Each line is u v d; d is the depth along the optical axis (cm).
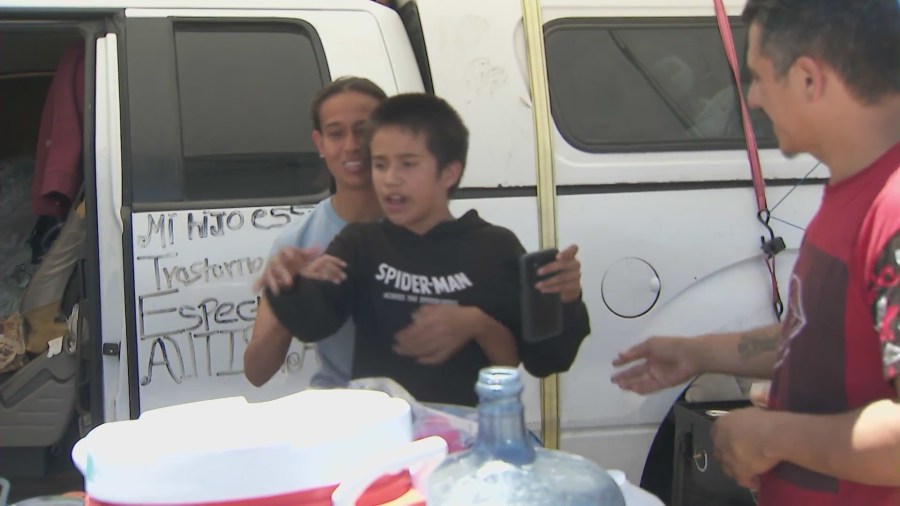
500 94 249
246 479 108
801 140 139
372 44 252
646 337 251
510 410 127
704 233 255
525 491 117
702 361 181
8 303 320
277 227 236
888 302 123
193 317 231
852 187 134
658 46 266
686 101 263
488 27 252
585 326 215
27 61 364
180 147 238
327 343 207
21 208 343
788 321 149
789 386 145
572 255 213
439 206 204
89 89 242
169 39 243
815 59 130
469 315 203
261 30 249
